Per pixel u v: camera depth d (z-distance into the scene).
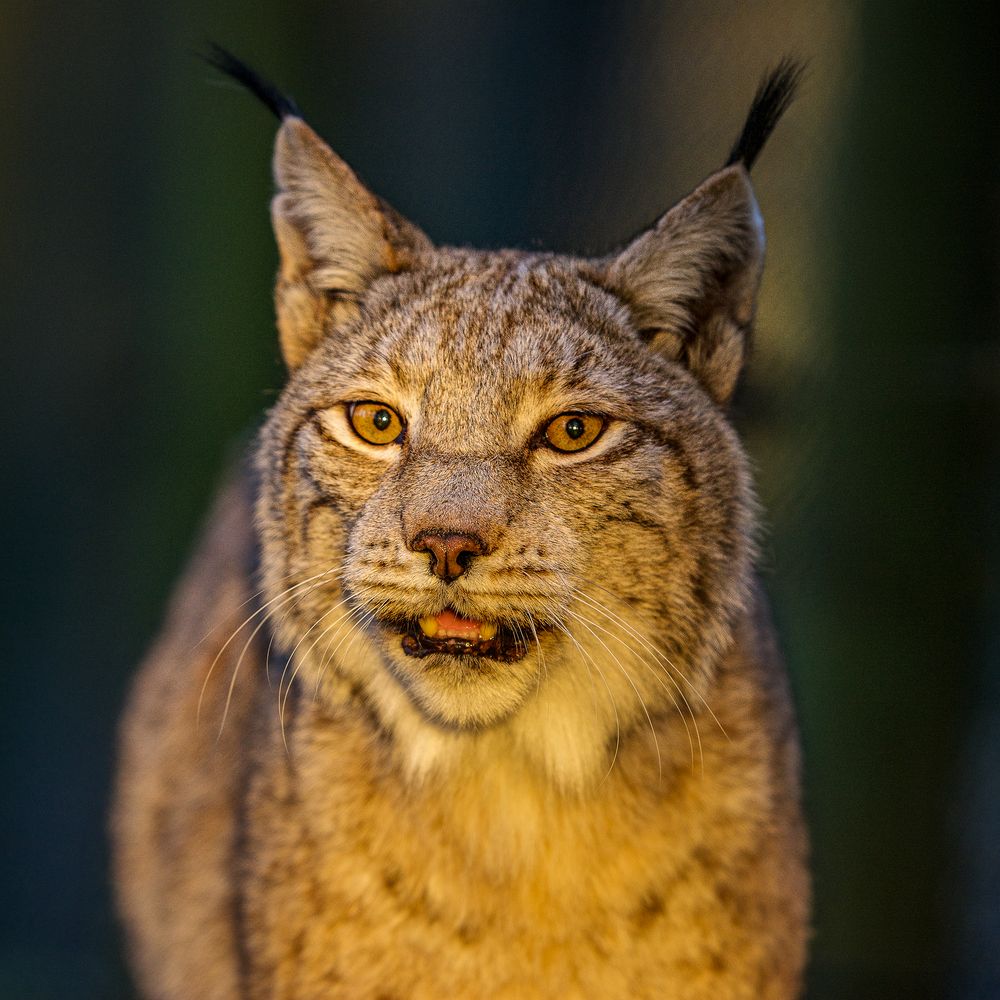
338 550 4.77
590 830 4.76
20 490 6.56
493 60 5.40
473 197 5.51
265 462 4.81
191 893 4.91
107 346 6.53
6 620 6.45
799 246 4.98
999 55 4.97
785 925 4.79
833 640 5.00
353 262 4.82
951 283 4.98
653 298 4.79
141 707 5.02
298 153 4.82
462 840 4.76
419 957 4.77
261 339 6.27
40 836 6.35
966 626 5.00
